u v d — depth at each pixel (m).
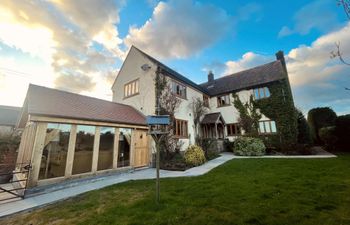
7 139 10.91
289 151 13.40
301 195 4.39
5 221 3.85
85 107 8.84
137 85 14.01
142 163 10.57
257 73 18.38
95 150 7.95
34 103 6.73
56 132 6.77
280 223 3.12
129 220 3.54
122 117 10.02
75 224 3.53
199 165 10.23
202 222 3.31
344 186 4.87
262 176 6.59
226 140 17.61
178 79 14.66
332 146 13.39
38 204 4.82
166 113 12.01
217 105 19.58
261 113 16.02
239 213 3.59
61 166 6.72
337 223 3.00
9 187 7.59
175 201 4.45
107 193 5.51
